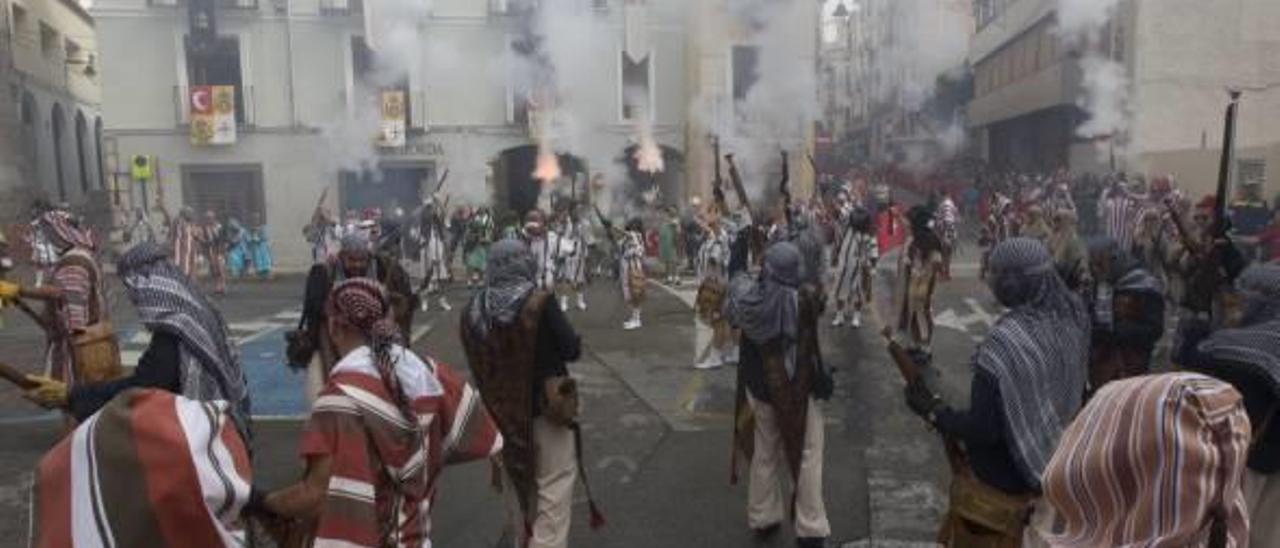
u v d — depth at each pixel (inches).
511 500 178.7
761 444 201.3
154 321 152.3
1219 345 148.0
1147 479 77.4
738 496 232.1
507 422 168.9
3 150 1051.3
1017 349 125.0
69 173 1343.5
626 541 204.8
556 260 559.8
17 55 1125.1
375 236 307.4
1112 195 642.8
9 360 430.3
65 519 83.9
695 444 276.1
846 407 317.4
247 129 941.2
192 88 922.7
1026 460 122.8
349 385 115.6
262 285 765.9
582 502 228.5
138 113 928.9
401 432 117.1
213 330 159.9
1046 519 116.3
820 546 195.9
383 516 116.9
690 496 232.4
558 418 169.6
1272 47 874.1
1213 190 808.9
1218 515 75.3
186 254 690.2
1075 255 307.7
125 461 84.2
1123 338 209.0
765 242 331.9
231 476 88.1
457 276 755.4
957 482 133.1
